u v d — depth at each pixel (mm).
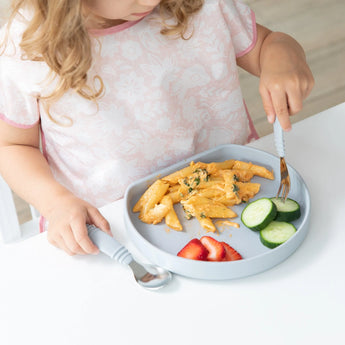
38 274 784
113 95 985
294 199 862
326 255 774
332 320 693
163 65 1000
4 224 1390
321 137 994
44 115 1000
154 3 811
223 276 744
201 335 689
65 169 1092
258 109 2217
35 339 703
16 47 922
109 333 702
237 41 1084
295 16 2658
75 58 894
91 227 827
